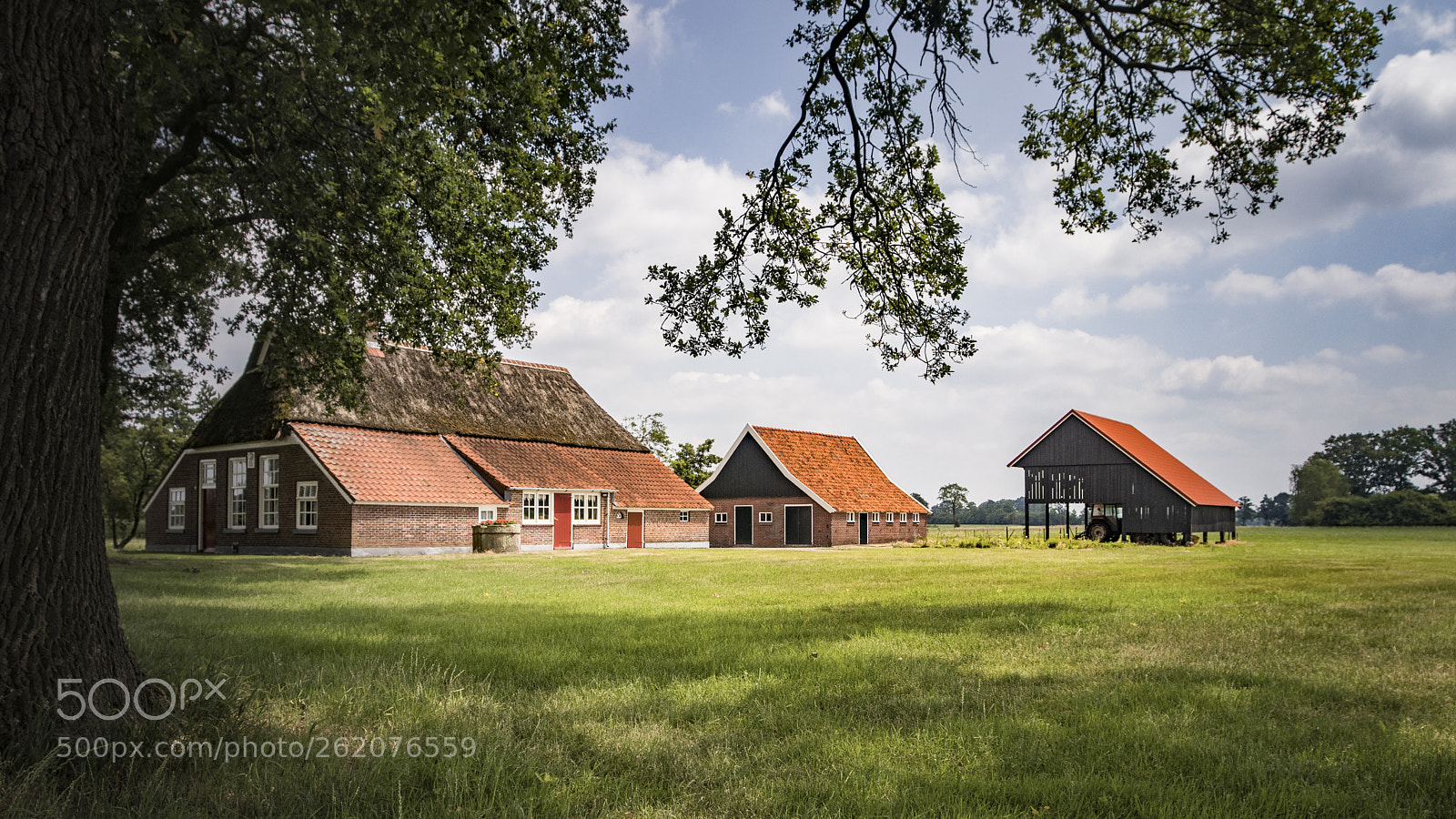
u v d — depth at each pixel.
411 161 13.99
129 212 12.82
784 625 9.03
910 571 19.72
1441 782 3.81
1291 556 29.73
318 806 3.36
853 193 9.25
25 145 4.07
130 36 9.18
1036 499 47.03
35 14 4.12
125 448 39.94
